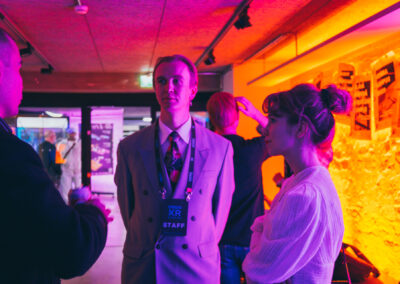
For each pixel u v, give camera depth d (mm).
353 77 4383
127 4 3426
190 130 1474
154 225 1353
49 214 696
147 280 1324
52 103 6887
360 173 4258
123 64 6129
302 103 915
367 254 4102
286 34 4383
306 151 940
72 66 6238
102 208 929
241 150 1819
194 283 1319
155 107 7109
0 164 668
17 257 712
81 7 3303
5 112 809
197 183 1392
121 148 1508
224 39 4766
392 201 3635
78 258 752
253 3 3504
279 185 2129
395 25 2844
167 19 3883
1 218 677
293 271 840
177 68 1390
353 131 4410
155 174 1386
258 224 999
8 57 787
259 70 6309
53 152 8070
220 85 7137
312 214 824
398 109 3527
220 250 1794
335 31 4492
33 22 3936
